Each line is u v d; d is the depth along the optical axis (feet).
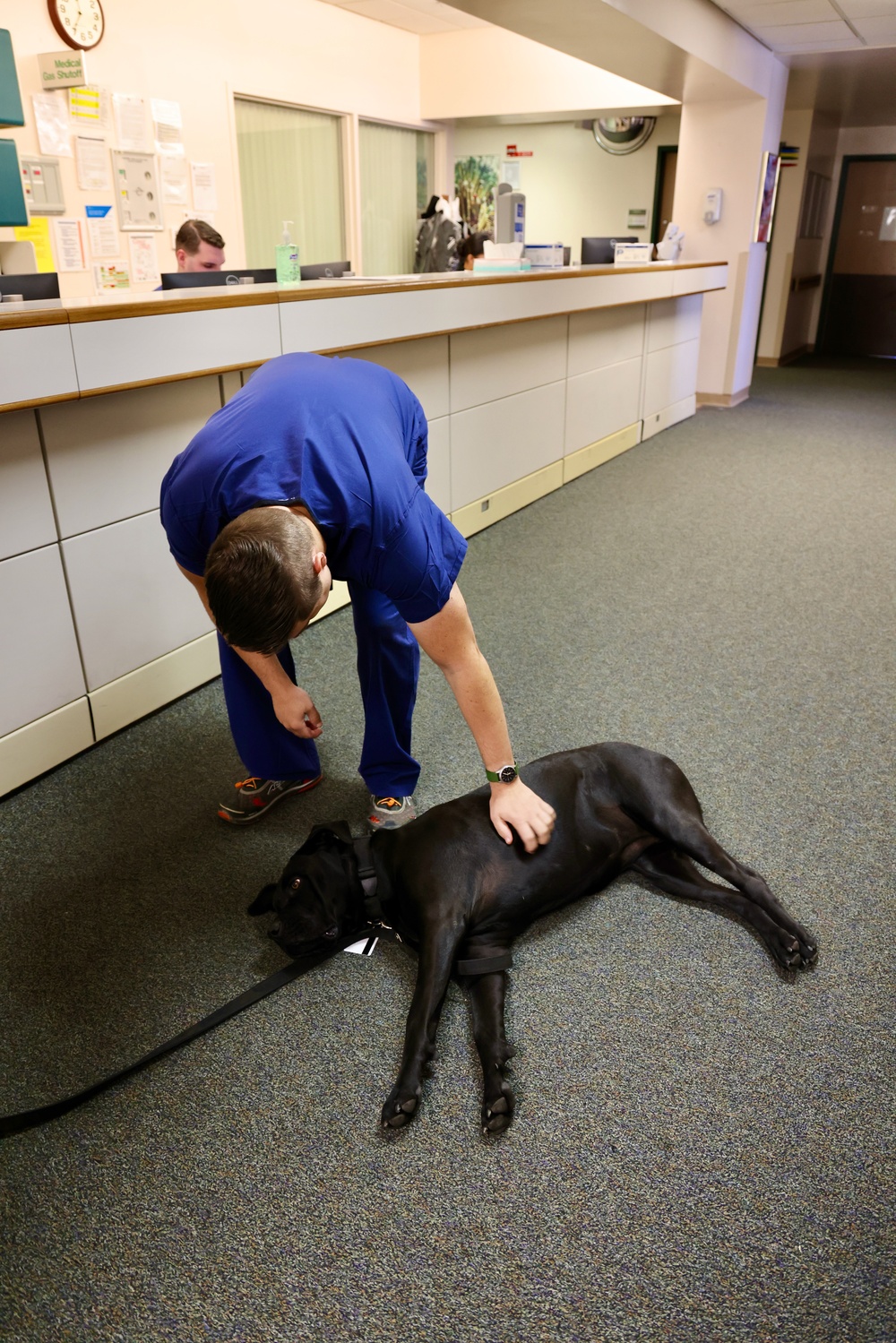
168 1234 3.66
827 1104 4.17
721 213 21.71
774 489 14.97
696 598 10.33
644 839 5.39
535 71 23.36
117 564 7.09
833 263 34.88
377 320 8.96
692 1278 3.44
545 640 9.21
